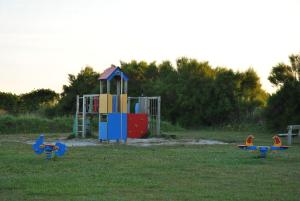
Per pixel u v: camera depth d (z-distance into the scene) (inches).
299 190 417.1
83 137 1184.8
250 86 2313.0
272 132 1599.4
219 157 682.8
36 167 555.2
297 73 1672.0
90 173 507.8
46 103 2427.4
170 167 564.1
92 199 370.6
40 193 394.0
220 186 435.5
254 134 1469.0
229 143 1031.0
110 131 1035.9
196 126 2114.9
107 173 509.7
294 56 1676.9
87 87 2427.4
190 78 2209.6
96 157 675.4
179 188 423.2
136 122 1214.9
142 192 403.9
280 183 453.1
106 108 1057.5
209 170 540.7
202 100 2089.1
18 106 2272.4
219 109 2044.8
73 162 608.4
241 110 2025.1
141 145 954.7
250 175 504.4
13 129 1483.8
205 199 375.6
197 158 666.8
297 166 585.3
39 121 1561.3
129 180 462.3
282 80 1685.5
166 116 2201.0
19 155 695.7
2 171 522.3
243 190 415.8
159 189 418.0
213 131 1733.5
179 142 1065.5
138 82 2568.9
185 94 2155.5
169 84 2288.4
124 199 371.9
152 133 1315.2
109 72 1087.0
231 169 551.2
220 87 2082.9
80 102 1628.9
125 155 708.7
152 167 563.8
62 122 1588.3
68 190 406.9
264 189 421.4
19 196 382.3
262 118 1808.6
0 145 903.7
